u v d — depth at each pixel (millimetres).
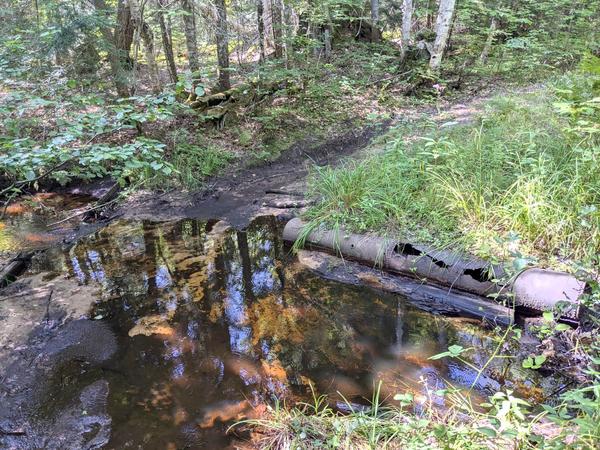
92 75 6781
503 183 4477
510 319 3537
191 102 8172
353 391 2955
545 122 5734
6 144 3854
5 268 4578
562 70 11219
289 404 2855
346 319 3775
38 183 6617
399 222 4547
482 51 12984
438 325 3646
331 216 4863
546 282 3438
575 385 2836
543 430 2344
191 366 3242
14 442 2635
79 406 2893
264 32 10523
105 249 5141
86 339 3533
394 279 4246
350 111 9453
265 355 3354
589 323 3236
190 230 5613
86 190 6691
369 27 14477
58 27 5594
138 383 3086
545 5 12195
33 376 3148
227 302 4059
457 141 5762
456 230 4195
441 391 2311
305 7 11461
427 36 13383
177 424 2729
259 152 7676
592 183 3988
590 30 12211
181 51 12086
